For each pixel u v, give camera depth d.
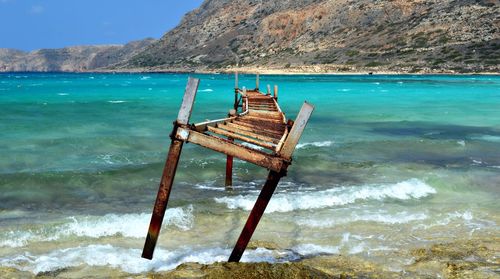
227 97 52.94
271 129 11.16
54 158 17.09
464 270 7.39
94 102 43.19
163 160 17.11
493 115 34.62
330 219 10.42
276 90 26.12
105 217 10.22
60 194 12.55
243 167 15.74
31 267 7.64
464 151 19.52
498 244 8.81
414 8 189.25
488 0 169.50
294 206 11.34
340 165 16.36
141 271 7.57
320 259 8.07
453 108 40.06
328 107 41.00
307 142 21.34
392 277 7.31
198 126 7.85
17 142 19.77
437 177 14.36
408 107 41.03
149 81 110.69
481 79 103.88
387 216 10.70
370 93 60.31
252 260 7.97
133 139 21.31
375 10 198.75
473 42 146.75
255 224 7.07
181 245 8.84
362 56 165.00
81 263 7.86
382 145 20.47
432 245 8.70
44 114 31.69
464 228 9.94
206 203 11.56
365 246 8.79
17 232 9.21
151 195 12.72
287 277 6.62
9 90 61.91
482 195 12.89
